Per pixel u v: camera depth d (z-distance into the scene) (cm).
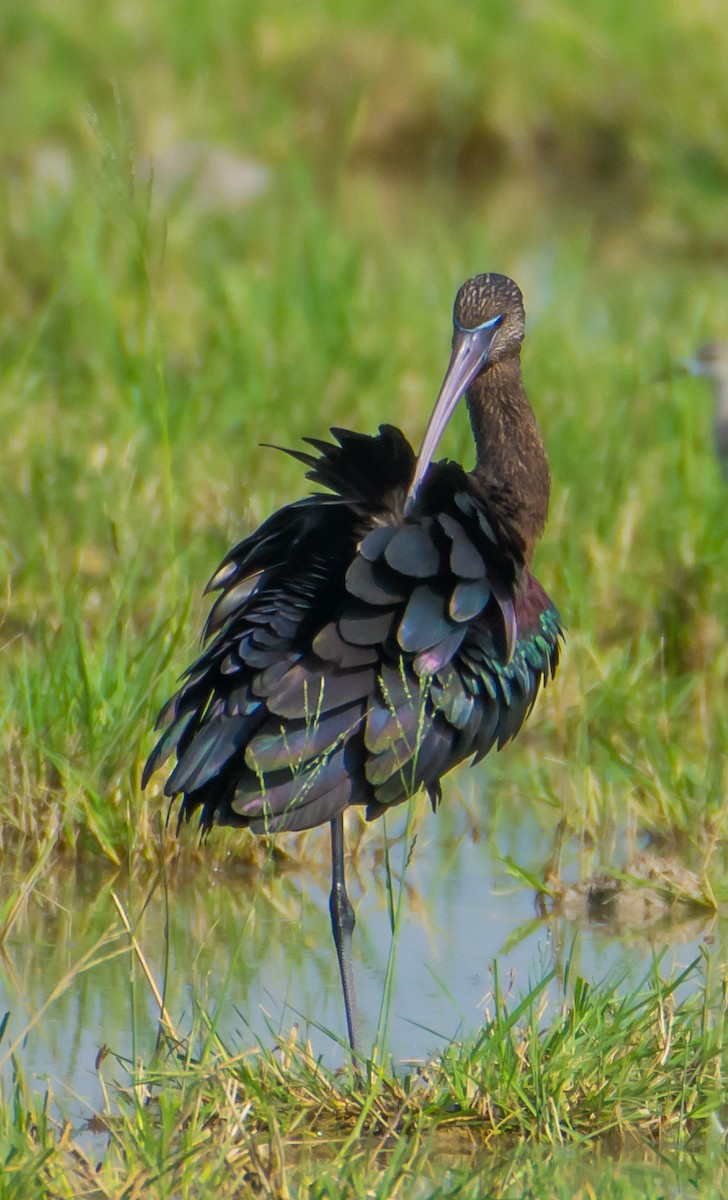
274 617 831
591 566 1402
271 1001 894
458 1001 897
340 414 1661
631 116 3002
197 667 846
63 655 1124
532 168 3012
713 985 901
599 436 1603
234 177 2622
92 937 957
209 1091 773
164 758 835
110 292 1792
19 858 1030
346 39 3194
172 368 1722
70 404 1647
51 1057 824
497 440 1032
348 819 1106
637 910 1011
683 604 1337
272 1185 694
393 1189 690
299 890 1034
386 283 2092
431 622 832
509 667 893
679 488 1499
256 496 1434
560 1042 795
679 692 1244
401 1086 788
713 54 3189
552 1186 714
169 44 3256
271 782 807
